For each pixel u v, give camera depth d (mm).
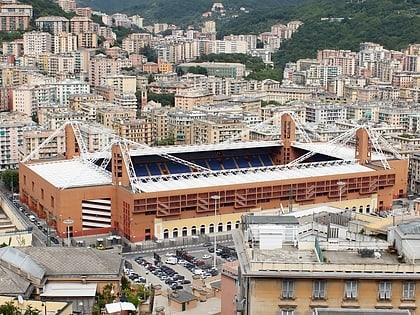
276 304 116812
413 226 132625
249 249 126312
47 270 159375
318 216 157125
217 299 193625
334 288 116688
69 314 142500
